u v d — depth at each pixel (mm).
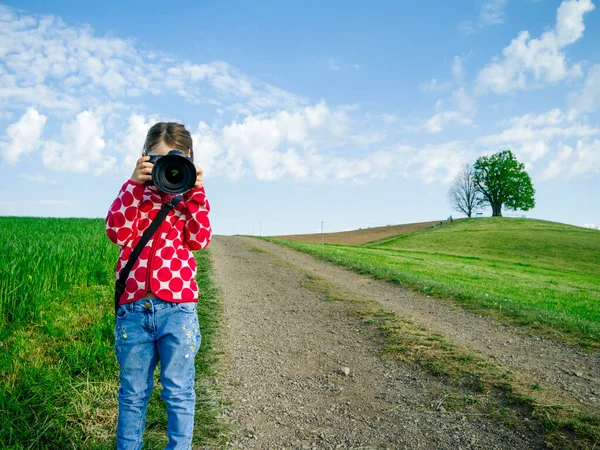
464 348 5820
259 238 33312
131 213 2352
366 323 7398
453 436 3600
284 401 4332
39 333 5711
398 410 4133
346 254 24797
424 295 10344
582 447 3295
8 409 3410
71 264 8672
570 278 28312
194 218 2488
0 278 6465
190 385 2475
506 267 31625
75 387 3910
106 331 5660
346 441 3531
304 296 10031
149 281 2344
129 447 2371
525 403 4035
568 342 6555
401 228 74375
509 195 80438
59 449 3143
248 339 6570
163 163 2268
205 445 3361
